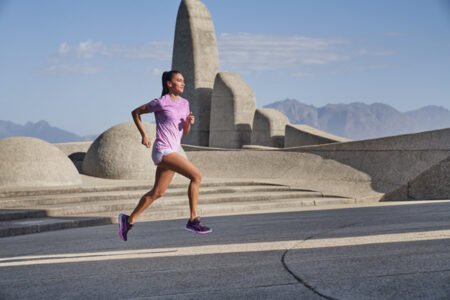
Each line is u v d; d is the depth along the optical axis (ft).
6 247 22.43
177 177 48.57
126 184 43.88
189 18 97.45
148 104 18.83
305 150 56.90
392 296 11.85
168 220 32.63
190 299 12.19
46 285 14.15
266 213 35.96
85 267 16.46
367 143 51.01
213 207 37.70
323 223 27.14
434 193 46.32
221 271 15.05
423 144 47.16
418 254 16.29
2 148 43.70
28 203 35.50
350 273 14.14
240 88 92.73
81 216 32.65
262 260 16.48
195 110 96.37
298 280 13.62
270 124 90.94
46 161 43.80
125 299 12.45
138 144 51.03
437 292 11.99
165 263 16.60
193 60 96.73
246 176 57.06
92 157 51.37
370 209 35.99
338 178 49.78
